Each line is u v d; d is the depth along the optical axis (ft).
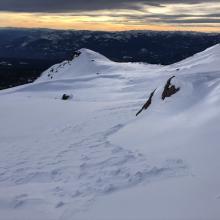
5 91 330.54
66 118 116.06
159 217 30.01
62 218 32.96
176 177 38.96
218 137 46.16
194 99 70.13
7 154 67.21
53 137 83.35
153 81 274.57
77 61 559.38
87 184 41.81
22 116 127.03
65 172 48.70
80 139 74.18
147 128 66.64
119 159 50.93
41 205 36.76
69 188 41.34
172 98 75.61
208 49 427.74
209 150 43.70
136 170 43.80
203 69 278.05
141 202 33.71
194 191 34.04
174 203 32.17
